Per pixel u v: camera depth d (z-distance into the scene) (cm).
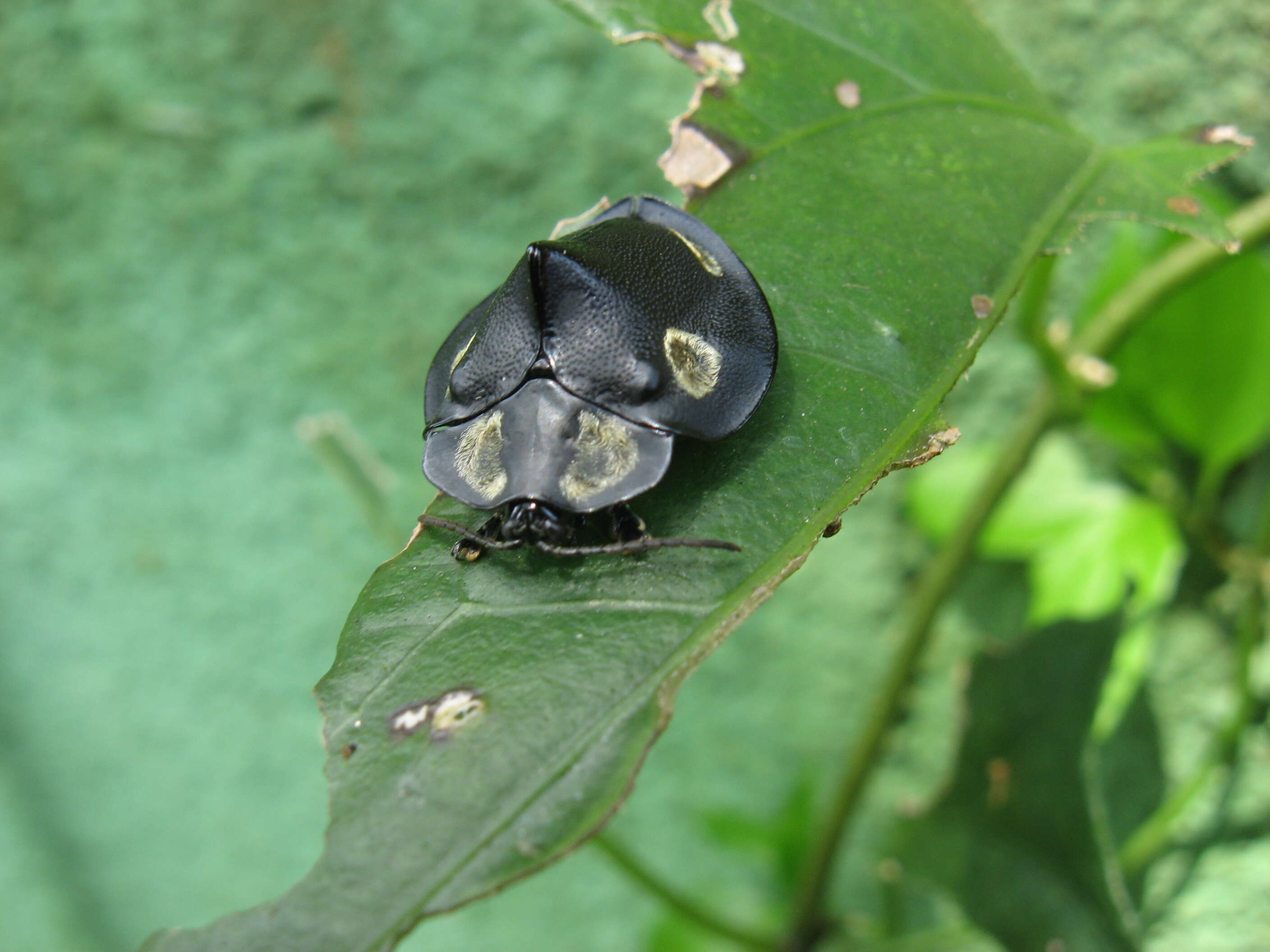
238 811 17
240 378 15
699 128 8
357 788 7
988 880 11
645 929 17
